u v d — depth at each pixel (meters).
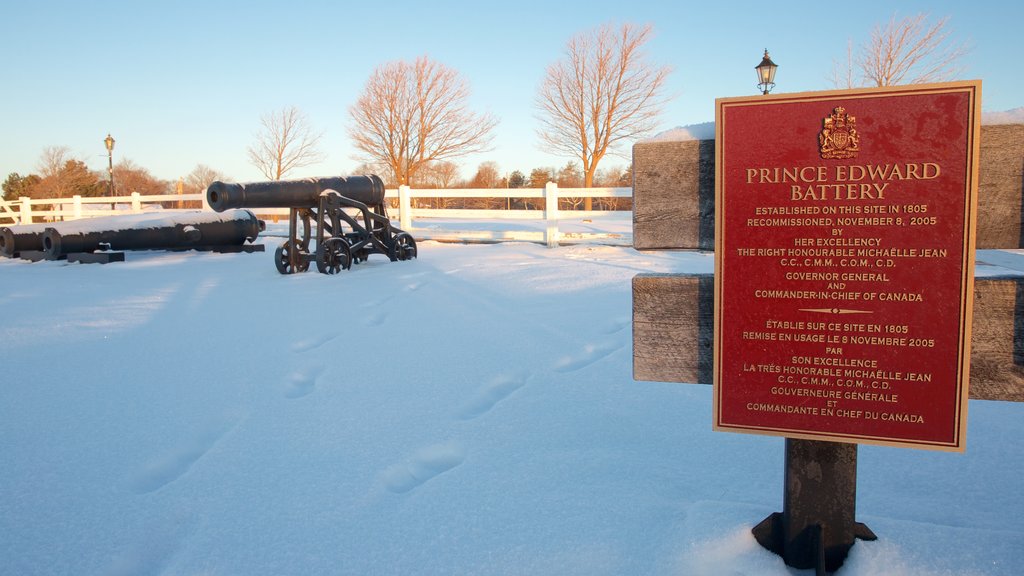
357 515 2.53
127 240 11.62
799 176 2.05
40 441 3.24
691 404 3.59
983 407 3.39
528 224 19.33
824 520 2.11
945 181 1.93
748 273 2.12
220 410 3.65
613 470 2.85
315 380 4.20
